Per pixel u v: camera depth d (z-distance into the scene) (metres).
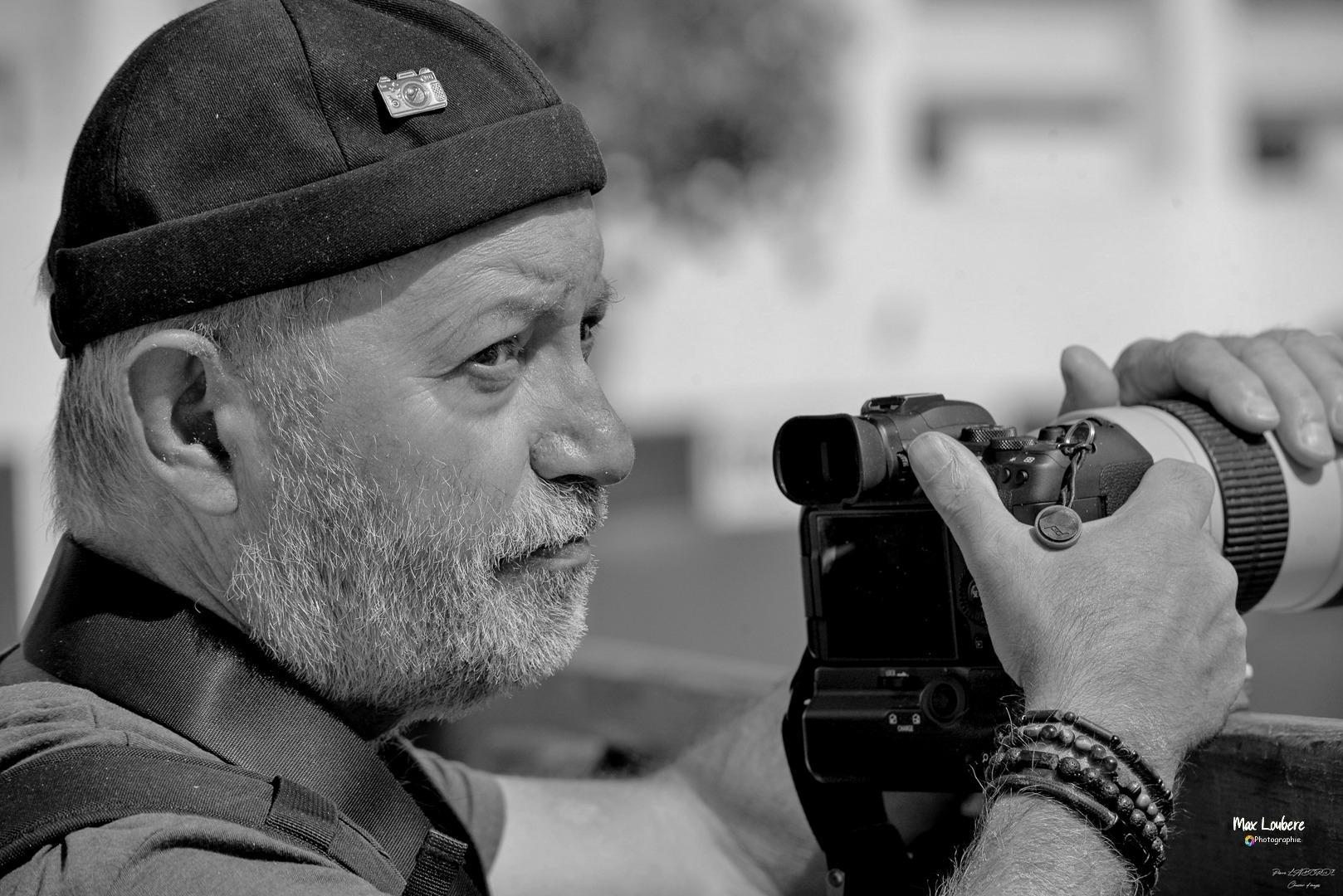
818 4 5.50
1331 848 1.24
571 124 1.26
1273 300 11.13
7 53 6.53
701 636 6.59
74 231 1.24
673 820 1.76
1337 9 11.85
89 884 1.03
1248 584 1.40
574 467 1.28
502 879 1.67
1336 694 3.44
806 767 1.43
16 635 5.68
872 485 1.31
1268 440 1.41
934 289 10.33
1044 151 11.37
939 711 1.32
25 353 5.95
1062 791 1.12
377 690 1.29
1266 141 11.79
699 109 5.18
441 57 1.22
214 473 1.23
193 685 1.22
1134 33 11.46
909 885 1.49
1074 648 1.17
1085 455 1.30
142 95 1.21
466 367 1.22
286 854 1.10
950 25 11.02
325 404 1.20
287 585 1.23
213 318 1.20
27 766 1.11
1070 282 10.64
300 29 1.21
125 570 1.28
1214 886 1.32
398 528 1.22
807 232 6.36
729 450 9.63
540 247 1.23
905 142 10.64
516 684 1.30
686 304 9.45
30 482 5.88
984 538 1.23
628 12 5.05
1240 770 1.30
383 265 1.19
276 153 1.18
